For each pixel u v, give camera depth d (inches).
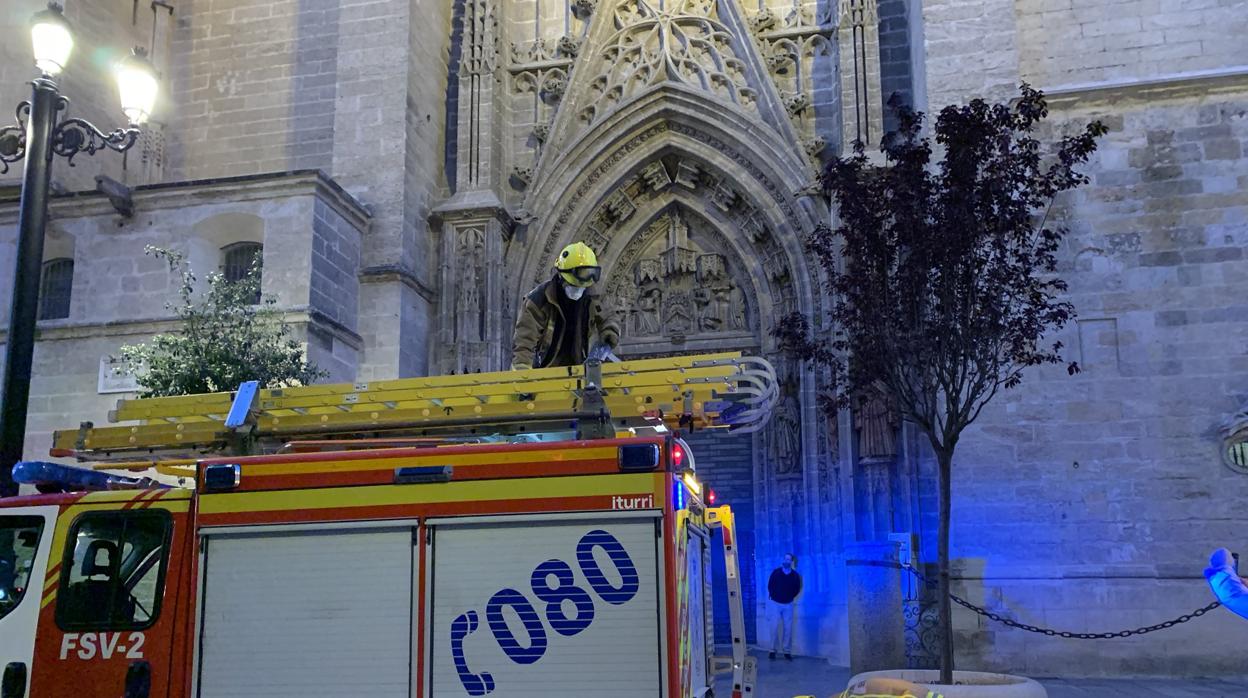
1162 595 619.5
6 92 808.3
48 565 281.1
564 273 347.9
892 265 495.5
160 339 603.2
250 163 918.4
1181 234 663.8
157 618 270.8
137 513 279.6
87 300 732.7
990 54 717.9
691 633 267.4
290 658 260.4
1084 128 685.9
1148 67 706.8
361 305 785.6
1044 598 629.3
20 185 754.8
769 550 806.5
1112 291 662.5
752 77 865.5
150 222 740.0
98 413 705.0
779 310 848.9
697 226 899.4
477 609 253.8
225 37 950.4
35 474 301.6
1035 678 612.7
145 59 489.7
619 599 248.5
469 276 829.2
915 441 701.3
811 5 883.4
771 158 836.0
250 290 645.3
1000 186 469.4
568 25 917.2
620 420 307.3
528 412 302.0
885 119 826.2
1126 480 638.5
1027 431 653.9
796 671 666.2
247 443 326.3
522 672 249.1
